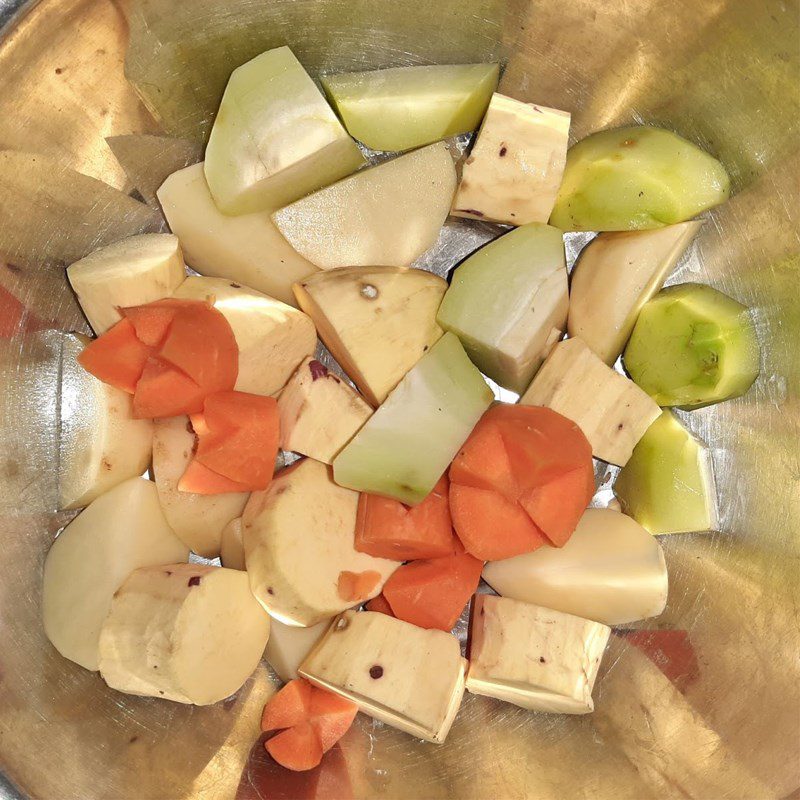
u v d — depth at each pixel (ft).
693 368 1.04
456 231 1.13
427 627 1.06
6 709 0.97
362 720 1.11
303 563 1.03
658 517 1.10
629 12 1.02
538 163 1.03
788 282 1.07
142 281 1.00
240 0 0.99
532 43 1.06
